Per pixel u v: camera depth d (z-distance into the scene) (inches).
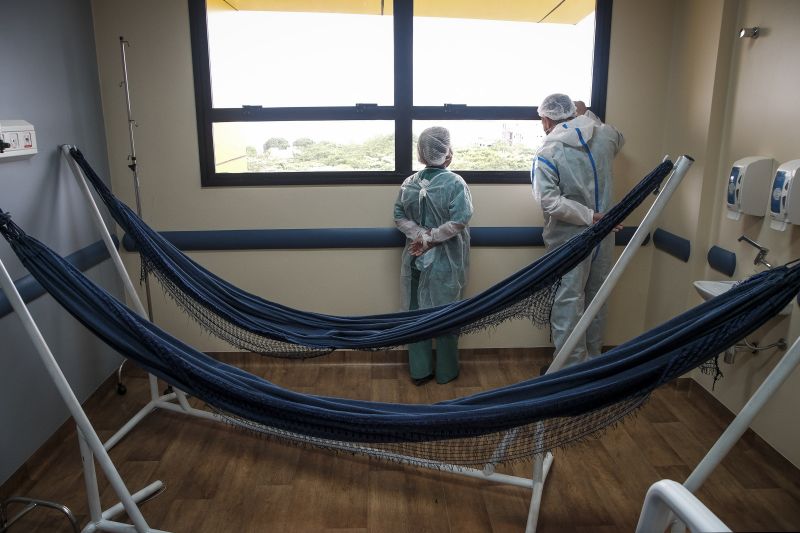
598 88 124.6
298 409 71.2
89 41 116.5
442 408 71.6
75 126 110.7
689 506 36.8
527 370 133.6
